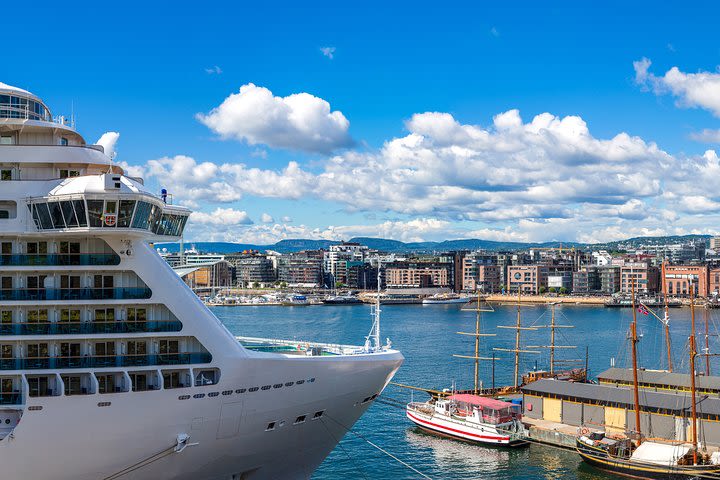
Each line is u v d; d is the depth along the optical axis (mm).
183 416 39250
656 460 72938
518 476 74375
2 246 38969
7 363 37594
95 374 38406
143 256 39750
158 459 39344
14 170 39938
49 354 38312
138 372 39062
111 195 37000
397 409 102625
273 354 42375
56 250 39250
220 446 41219
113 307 39469
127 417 37844
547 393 92000
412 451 82375
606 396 88500
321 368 43781
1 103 41812
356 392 46500
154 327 39625
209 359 40188
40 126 41375
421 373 134250
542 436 86188
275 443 43875
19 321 38344
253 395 41375
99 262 39219
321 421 45656
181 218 44594
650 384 96875
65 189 38125
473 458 80000
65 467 37438
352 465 76000
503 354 160250
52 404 36312
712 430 80062
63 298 38562
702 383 94125
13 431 36156
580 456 80938
